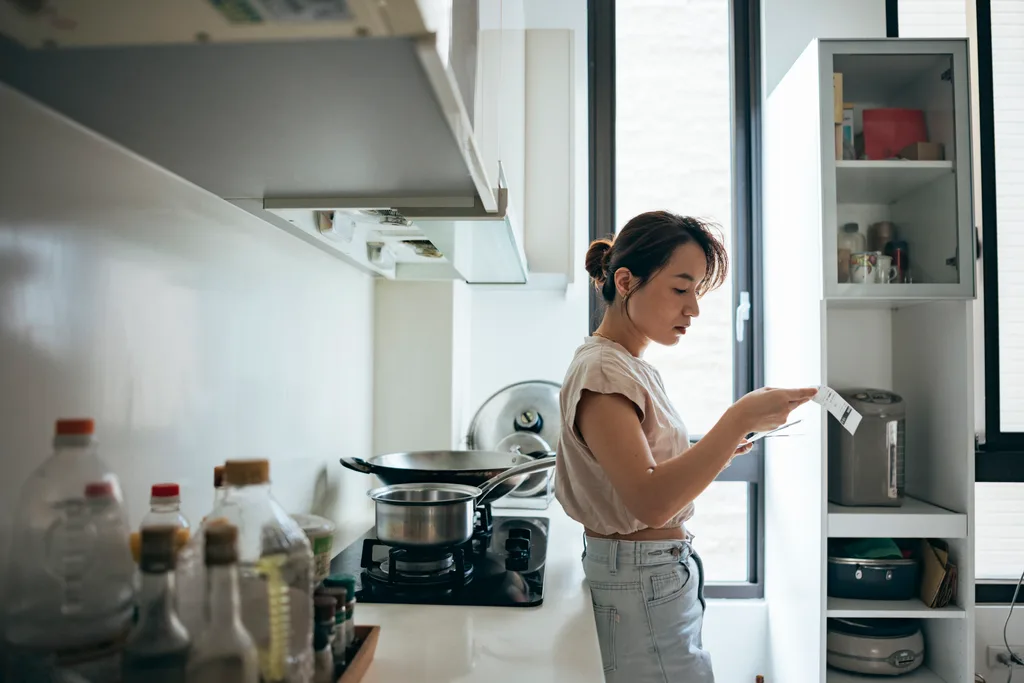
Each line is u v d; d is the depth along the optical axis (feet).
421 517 3.77
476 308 8.68
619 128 9.07
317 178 3.10
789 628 7.88
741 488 8.96
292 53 1.74
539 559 4.50
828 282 7.11
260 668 1.84
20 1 1.51
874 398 7.50
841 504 7.52
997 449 8.34
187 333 3.19
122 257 2.68
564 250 7.43
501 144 4.34
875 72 7.33
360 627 2.90
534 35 7.59
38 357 2.24
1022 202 8.37
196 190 3.26
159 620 1.71
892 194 7.43
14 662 1.90
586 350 4.46
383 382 6.91
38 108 2.22
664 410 4.45
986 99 8.32
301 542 1.97
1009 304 8.38
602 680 2.70
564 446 4.55
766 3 8.67
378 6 1.50
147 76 1.91
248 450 3.88
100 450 2.55
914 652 7.32
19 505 1.94
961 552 7.13
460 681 2.70
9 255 2.11
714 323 8.95
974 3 8.34
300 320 4.74
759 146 8.86
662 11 9.08
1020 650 8.11
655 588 4.41
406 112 2.17
